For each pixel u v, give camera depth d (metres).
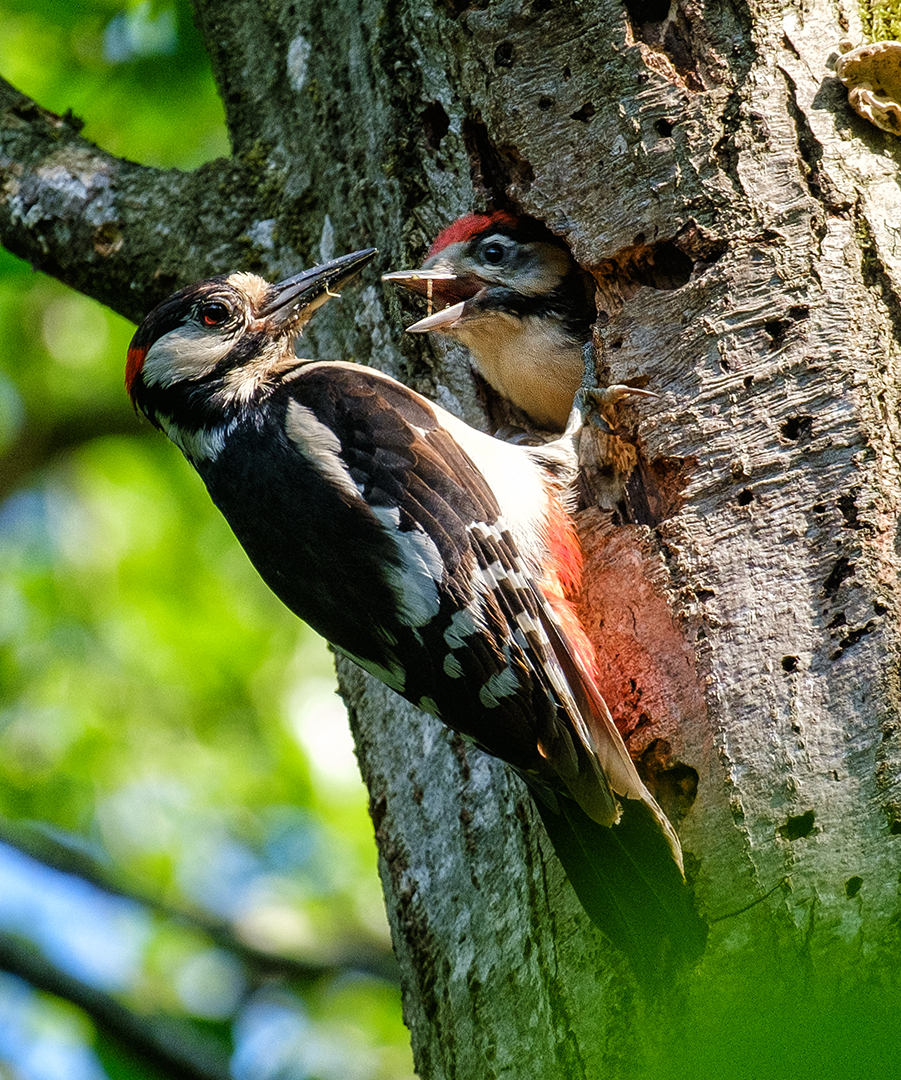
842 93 8.45
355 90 9.97
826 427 7.79
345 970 16.20
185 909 16.38
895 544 7.49
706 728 7.46
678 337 8.23
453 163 9.44
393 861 9.12
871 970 6.58
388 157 9.66
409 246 9.60
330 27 10.30
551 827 7.66
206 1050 14.21
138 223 11.12
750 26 8.58
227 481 9.04
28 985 13.95
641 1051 7.00
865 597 7.38
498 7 9.11
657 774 7.62
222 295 9.52
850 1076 4.61
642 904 7.16
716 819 7.23
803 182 8.27
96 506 18.38
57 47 15.00
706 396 8.05
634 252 8.50
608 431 8.52
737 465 7.87
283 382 9.27
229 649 17.62
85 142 11.82
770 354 8.00
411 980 8.83
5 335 18.53
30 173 11.61
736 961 6.89
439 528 8.31
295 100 10.62
